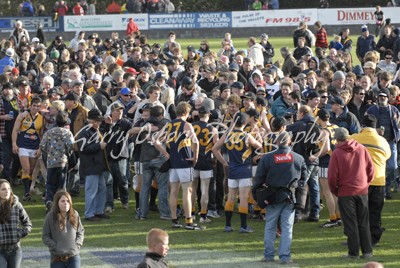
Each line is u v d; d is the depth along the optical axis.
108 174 34.28
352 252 28.14
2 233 23.84
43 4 113.94
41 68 49.28
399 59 53.16
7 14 111.56
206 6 112.38
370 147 29.25
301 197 27.91
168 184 33.78
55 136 33.50
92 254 29.16
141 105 34.69
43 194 37.25
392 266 27.31
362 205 27.98
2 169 38.19
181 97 37.44
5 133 38.00
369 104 35.88
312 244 30.03
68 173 36.53
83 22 97.31
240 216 31.70
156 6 99.19
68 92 37.38
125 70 43.88
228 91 36.19
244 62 44.16
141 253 29.28
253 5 98.44
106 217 33.75
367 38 62.38
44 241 23.84
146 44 59.44
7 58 50.06
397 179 37.09
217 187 34.22
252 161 31.52
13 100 37.88
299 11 96.75
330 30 96.25
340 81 36.94
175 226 32.28
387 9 95.12
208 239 30.78
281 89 35.75
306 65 47.16
